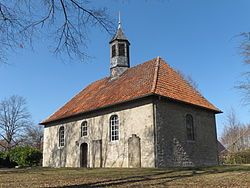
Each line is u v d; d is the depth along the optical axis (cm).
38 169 2166
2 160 3128
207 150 2305
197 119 2297
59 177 1375
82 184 1061
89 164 2380
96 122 2400
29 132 5416
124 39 2744
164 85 2175
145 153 1988
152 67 2394
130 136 2106
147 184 1014
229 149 4756
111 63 2767
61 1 769
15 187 1029
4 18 743
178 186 952
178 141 2098
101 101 2436
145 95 2012
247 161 3338
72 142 2598
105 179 1212
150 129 1986
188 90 2369
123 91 2328
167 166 1975
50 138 2889
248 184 971
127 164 2083
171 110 2112
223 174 1321
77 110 2620
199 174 1348
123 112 2195
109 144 2247
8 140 4916
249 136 4875
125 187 947
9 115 5100
